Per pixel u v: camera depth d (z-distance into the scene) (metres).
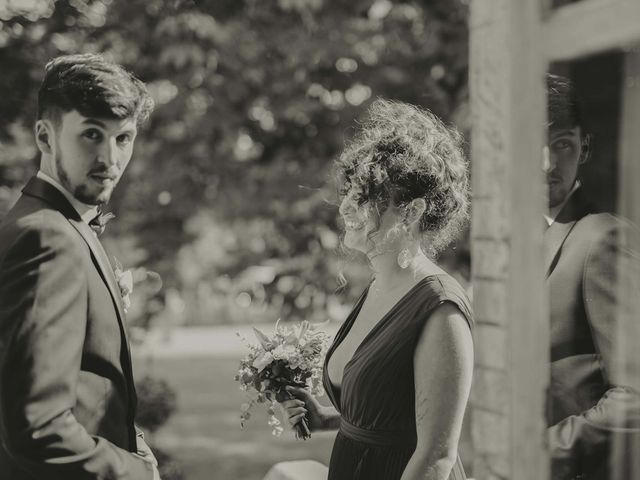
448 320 2.08
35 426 1.69
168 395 5.86
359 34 6.10
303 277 6.63
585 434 1.86
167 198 6.56
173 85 6.17
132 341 6.71
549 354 1.90
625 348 1.89
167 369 15.46
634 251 1.88
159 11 5.95
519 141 1.71
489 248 1.79
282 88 6.27
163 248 6.59
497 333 1.77
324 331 2.62
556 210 2.00
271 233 6.89
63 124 1.93
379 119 2.35
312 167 6.38
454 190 2.26
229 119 6.29
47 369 1.72
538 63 1.71
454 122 5.45
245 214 6.59
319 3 6.09
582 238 1.96
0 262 1.81
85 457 1.76
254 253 6.87
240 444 9.60
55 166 1.96
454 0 5.87
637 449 1.85
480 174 1.82
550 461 1.83
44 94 1.96
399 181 2.18
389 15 6.18
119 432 1.94
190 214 6.62
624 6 1.52
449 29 5.86
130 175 6.48
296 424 2.53
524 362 1.72
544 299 1.75
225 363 16.19
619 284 1.91
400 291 2.23
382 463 2.15
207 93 6.29
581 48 1.62
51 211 1.89
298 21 6.20
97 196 1.97
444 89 5.89
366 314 2.34
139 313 6.70
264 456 9.02
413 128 2.26
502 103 1.73
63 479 1.74
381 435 2.16
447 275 2.22
